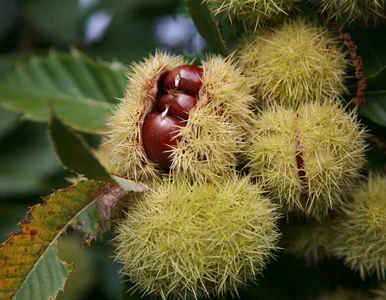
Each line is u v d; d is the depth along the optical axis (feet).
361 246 1.69
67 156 1.54
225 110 1.64
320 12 1.69
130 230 1.61
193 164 1.61
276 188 1.64
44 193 2.17
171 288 1.61
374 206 1.68
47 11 2.29
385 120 1.72
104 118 1.97
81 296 2.00
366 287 1.82
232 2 1.68
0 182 2.16
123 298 1.73
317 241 1.72
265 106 1.70
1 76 2.20
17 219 2.16
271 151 1.63
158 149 1.63
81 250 2.05
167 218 1.58
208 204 1.59
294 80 1.66
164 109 1.65
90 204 1.65
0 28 2.29
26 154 2.20
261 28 1.72
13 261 1.65
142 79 1.67
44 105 1.99
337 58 1.68
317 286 1.85
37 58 2.02
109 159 1.76
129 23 2.35
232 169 1.64
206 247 1.57
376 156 1.75
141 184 1.63
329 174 1.62
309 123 1.63
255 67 1.70
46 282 1.65
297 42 1.67
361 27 1.75
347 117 1.65
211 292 1.69
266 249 1.62
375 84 1.72
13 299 1.64
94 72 2.00
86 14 2.30
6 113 2.21
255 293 1.86
